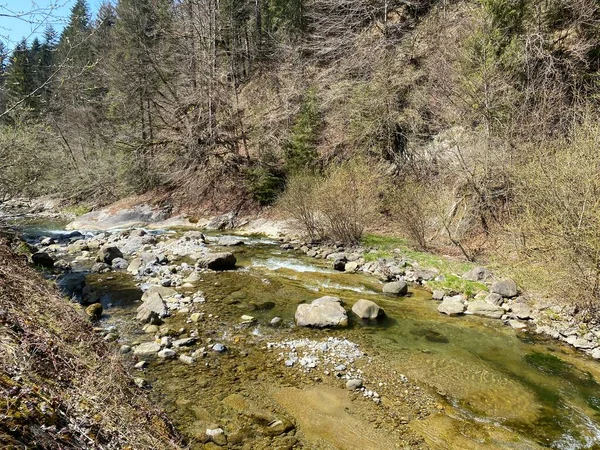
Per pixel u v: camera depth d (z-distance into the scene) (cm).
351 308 848
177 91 2378
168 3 2562
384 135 1686
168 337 672
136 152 2245
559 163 824
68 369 355
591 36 1334
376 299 916
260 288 969
